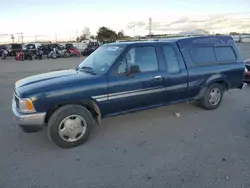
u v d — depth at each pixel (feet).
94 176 9.27
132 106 13.55
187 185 8.57
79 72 13.52
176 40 15.48
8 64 68.49
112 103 12.71
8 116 16.70
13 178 9.19
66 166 10.04
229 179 8.86
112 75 12.51
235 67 17.84
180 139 12.55
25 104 10.69
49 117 11.57
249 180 8.77
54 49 100.99
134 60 13.26
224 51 17.67
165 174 9.29
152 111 17.35
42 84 11.36
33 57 98.84
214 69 16.65
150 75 13.67
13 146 11.99
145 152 11.16
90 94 11.89
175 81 14.84
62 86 11.30
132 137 12.92
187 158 10.50
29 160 10.57
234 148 11.37
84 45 151.43
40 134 13.46
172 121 15.31
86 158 10.70
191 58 15.71
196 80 15.85
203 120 15.43
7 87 28.71
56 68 53.16
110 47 14.39
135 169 9.71
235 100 20.54
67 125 11.51
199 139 12.51
